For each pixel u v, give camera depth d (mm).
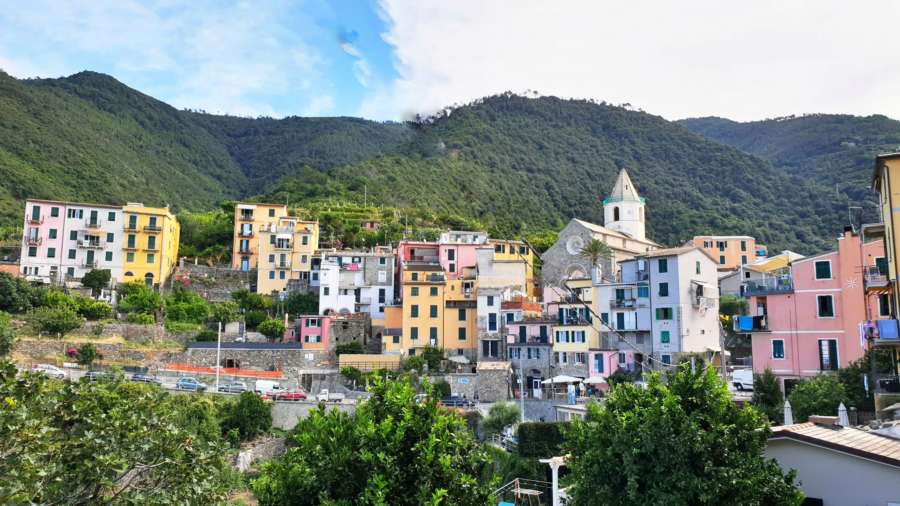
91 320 90000
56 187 153125
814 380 51719
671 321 78750
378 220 150125
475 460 20469
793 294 62219
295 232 117062
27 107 189750
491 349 92125
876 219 177000
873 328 41344
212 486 23484
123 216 110562
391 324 98000
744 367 77438
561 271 108812
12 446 18938
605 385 79875
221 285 113812
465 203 190250
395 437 19000
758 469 21812
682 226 183500
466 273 108312
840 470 23859
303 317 93000
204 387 71438
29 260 104625
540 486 49906
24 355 77312
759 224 186750
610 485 23172
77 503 20828
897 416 39438
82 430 22312
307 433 20328
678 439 21625
